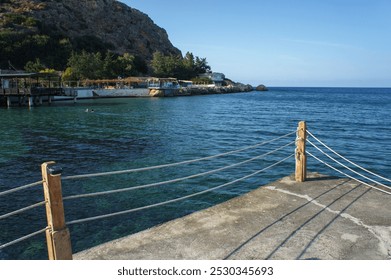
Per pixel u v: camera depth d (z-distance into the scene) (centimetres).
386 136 2792
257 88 17950
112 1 15400
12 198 1122
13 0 11562
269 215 577
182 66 13212
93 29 13338
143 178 1380
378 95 14162
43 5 11888
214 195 1187
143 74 12350
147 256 448
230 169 1566
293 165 1666
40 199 1116
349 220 554
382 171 1616
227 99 8569
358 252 452
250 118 4175
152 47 15938
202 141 2403
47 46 9725
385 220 555
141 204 1080
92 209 1030
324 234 504
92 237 841
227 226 536
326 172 1591
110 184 1295
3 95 4659
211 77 14175
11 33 9225
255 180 1390
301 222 547
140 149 2047
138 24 16038
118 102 6425
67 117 3838
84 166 1605
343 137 2730
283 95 12519
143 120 3694
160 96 8231
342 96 12712
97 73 8812
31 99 4672
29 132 2689
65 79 8194
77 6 13450
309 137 2714
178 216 987
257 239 490
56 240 351
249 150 2078
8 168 1541
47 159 1741
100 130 2866
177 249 464
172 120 3759
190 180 1363
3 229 885
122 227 902
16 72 7662
